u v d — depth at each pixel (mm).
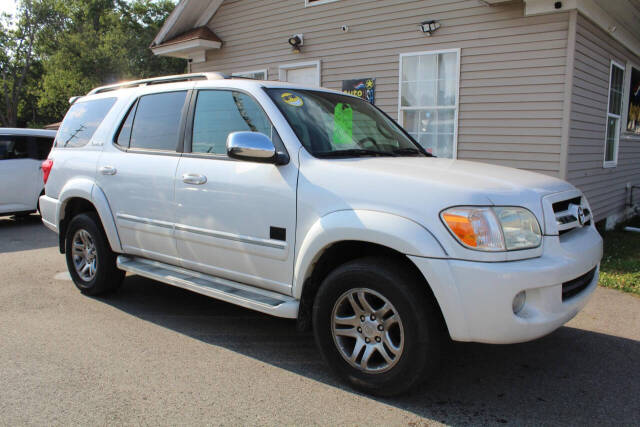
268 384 3129
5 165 9148
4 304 4668
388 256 2930
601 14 7488
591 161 8109
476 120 7891
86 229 4746
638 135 10641
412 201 2744
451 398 2980
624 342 3871
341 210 2947
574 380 3242
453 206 2637
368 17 8945
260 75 10922
